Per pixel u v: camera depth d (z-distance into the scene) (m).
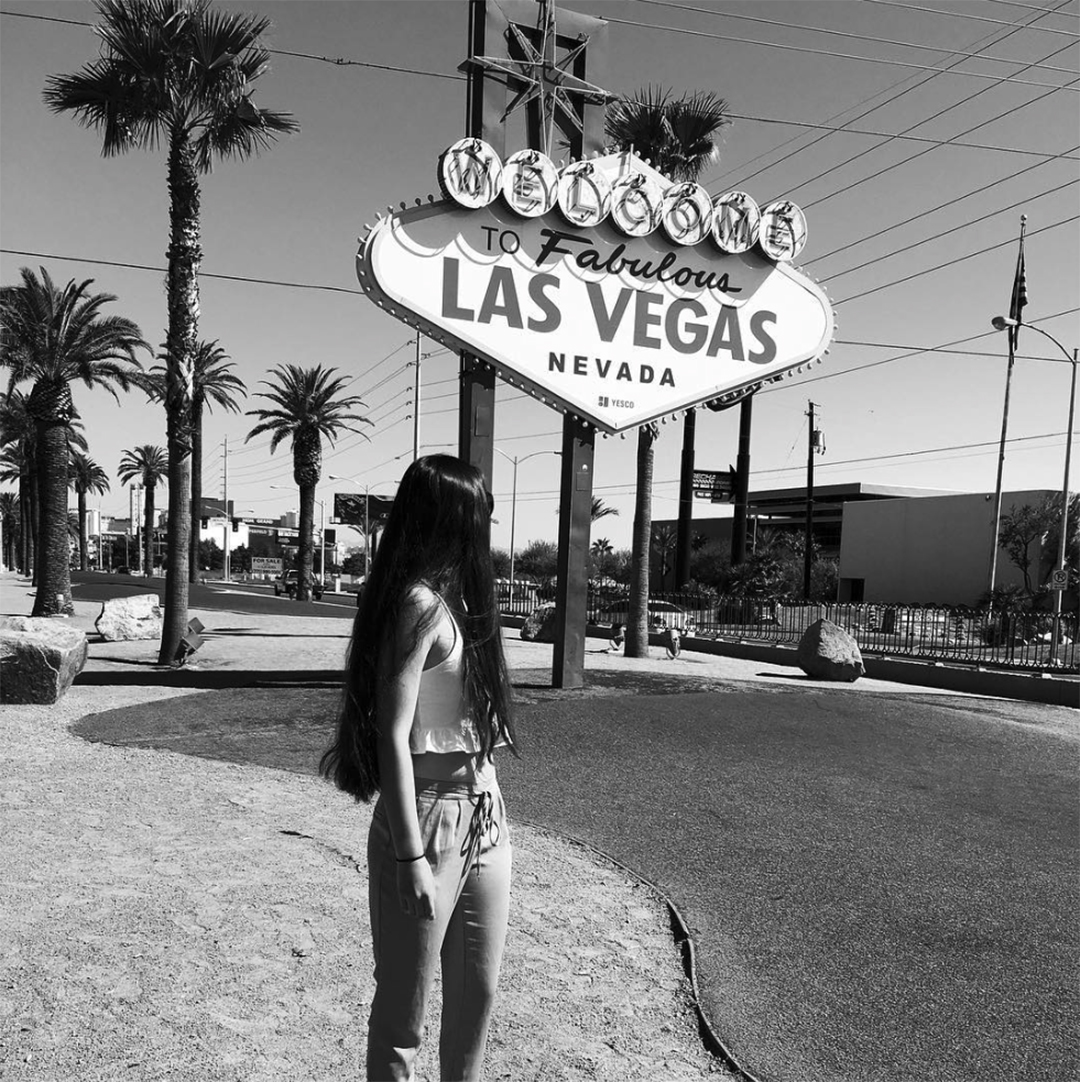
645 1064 3.10
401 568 2.10
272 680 12.86
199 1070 2.84
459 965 2.15
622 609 27.70
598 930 4.36
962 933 4.48
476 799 2.14
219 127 15.55
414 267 10.47
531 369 10.94
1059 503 40.03
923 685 16.77
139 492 113.56
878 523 53.47
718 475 42.72
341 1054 2.98
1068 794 7.45
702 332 11.59
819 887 5.10
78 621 24.64
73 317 25.02
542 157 10.74
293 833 5.72
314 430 43.81
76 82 14.78
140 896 4.45
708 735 8.98
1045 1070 3.19
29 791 6.64
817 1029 3.44
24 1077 2.76
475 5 11.34
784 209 11.75
